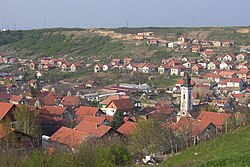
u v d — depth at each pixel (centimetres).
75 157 3356
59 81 14962
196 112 7550
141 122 5075
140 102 10312
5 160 3203
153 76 15138
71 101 9375
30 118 5675
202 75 15100
